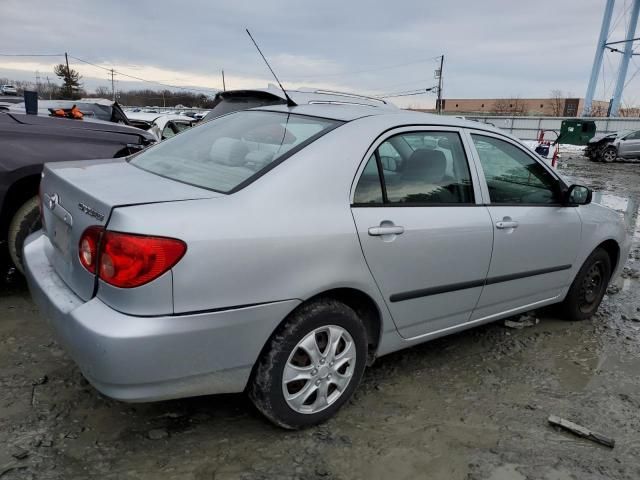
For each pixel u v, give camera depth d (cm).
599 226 413
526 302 374
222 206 225
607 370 353
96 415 267
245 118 324
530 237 351
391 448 257
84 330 209
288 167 247
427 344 377
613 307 476
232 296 220
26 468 227
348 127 276
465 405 300
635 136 2172
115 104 1227
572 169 1892
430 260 291
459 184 317
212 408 280
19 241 392
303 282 238
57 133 432
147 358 207
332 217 250
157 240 204
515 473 246
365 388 312
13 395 278
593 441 272
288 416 252
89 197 226
